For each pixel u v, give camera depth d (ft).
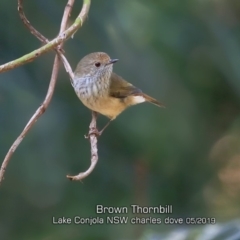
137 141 42.01
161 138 42.57
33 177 39.19
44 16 39.37
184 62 44.42
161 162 43.27
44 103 23.34
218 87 46.50
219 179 49.83
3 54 38.55
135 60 41.86
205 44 45.27
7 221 40.75
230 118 48.52
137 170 42.55
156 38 43.42
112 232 41.06
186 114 44.01
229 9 47.42
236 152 50.31
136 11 43.06
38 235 40.96
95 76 31.09
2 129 37.70
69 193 41.16
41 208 41.22
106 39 40.57
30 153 38.78
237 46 46.24
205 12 46.37
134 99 33.50
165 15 44.42
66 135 39.83
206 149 46.93
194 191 46.16
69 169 40.06
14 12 39.11
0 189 39.68
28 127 22.80
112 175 41.93
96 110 32.19
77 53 39.47
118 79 32.76
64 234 41.14
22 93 38.29
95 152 23.44
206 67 45.34
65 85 39.93
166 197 44.29
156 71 42.65
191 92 45.34
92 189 41.75
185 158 44.57
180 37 44.52
